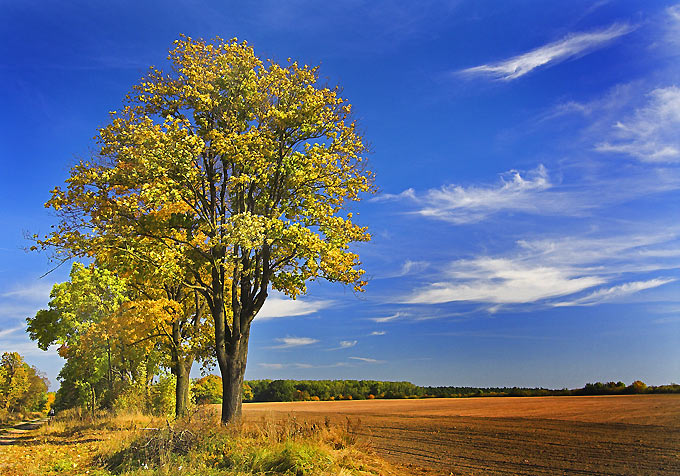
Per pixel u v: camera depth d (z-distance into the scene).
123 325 29.84
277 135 21.97
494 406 37.59
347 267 21.53
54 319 43.69
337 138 21.86
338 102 22.22
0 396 79.94
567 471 12.85
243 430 16.14
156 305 26.78
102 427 27.77
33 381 91.88
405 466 14.71
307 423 17.27
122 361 41.06
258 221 19.03
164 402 36.12
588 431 19.64
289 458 12.46
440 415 32.81
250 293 22.09
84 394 47.84
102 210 20.05
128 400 35.53
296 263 21.56
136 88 21.48
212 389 44.69
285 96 21.98
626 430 18.95
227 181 21.88
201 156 21.34
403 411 39.31
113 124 20.72
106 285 43.00
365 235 22.16
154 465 13.53
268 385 83.00
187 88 20.66
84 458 17.05
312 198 21.91
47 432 30.30
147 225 20.66
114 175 19.64
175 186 19.84
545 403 35.84
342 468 12.60
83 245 19.47
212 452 14.23
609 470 12.56
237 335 21.09
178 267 20.52
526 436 19.81
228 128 21.33
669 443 15.63
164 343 31.59
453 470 13.94
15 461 16.56
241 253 20.67
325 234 21.33
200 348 28.25
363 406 52.09
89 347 40.97
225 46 21.88
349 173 22.02
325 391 80.00
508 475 12.89
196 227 21.55
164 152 19.19
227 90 21.66
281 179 21.67
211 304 21.66
